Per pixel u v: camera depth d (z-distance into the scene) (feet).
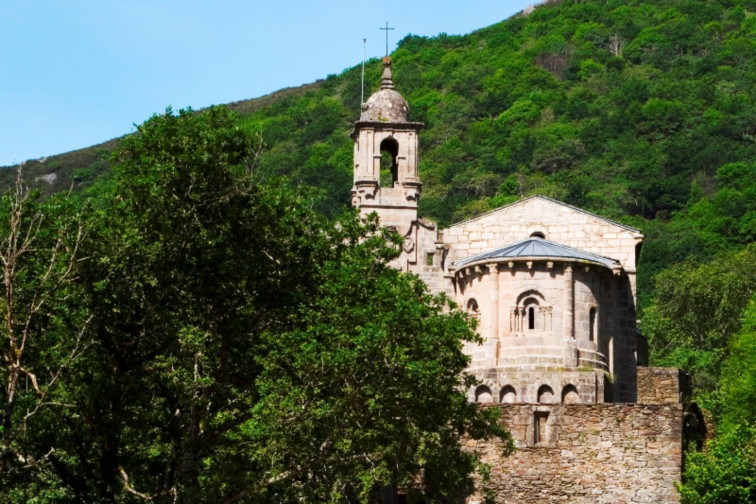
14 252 145.69
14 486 157.48
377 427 152.05
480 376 235.40
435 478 160.35
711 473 184.75
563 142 614.75
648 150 597.93
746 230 494.59
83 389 161.17
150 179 165.99
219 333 167.73
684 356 345.10
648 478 186.29
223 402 166.09
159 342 167.53
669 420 187.62
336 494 150.00
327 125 634.02
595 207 549.95
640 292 456.45
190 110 176.45
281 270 172.14
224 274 169.07
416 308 155.63
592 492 185.68
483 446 187.52
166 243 166.09
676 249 482.69
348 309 157.28
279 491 154.92
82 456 165.17
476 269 239.71
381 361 151.43
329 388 152.46
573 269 237.66
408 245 259.39
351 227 177.17
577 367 234.38
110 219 167.73
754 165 563.07
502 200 553.23
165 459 168.86
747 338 265.75
